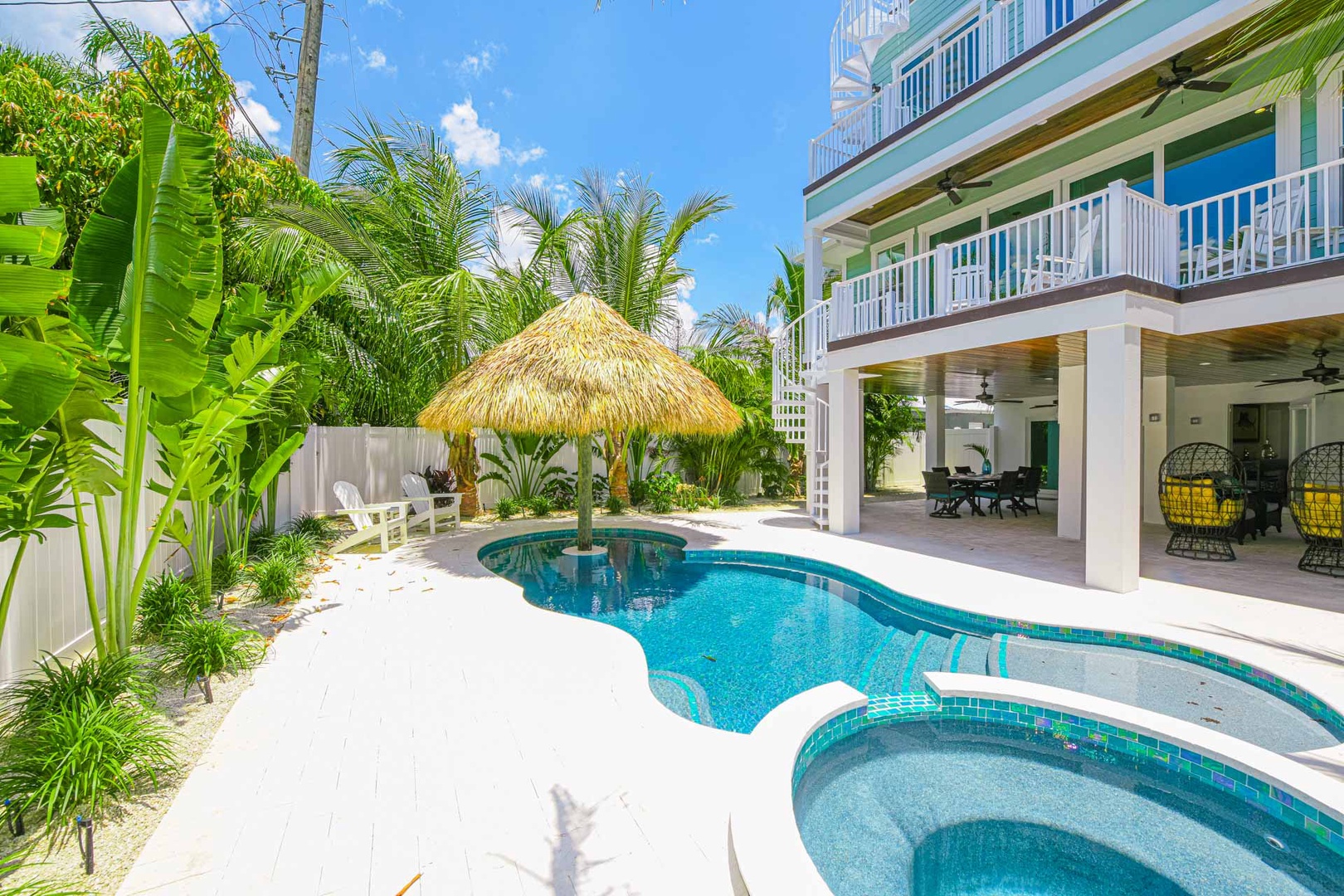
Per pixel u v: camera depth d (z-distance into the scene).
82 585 4.63
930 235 12.10
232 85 7.36
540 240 12.93
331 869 2.39
